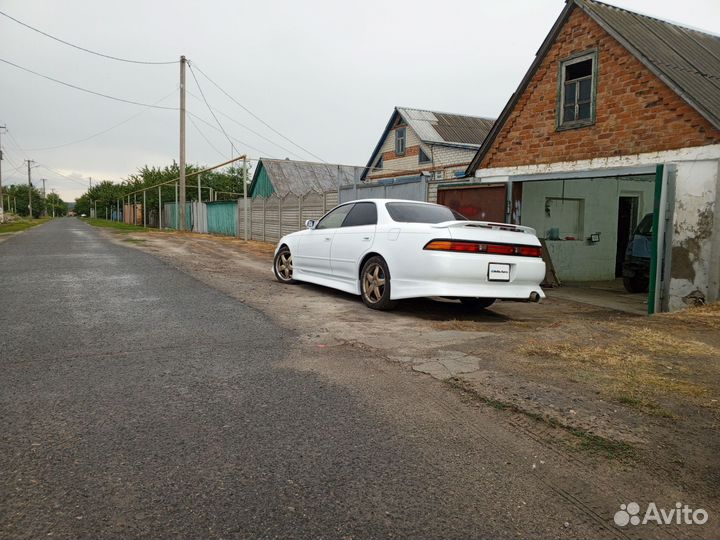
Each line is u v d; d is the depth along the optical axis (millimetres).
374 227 6953
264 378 3867
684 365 4152
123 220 63625
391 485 2432
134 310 6316
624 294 10344
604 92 8945
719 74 8609
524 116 10609
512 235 6449
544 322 6648
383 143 29375
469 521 2178
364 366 4172
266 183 35156
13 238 21812
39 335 5027
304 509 2232
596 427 3023
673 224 7742
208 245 18906
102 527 2082
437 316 6652
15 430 2922
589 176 9242
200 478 2459
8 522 2094
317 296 7805
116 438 2848
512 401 3400
